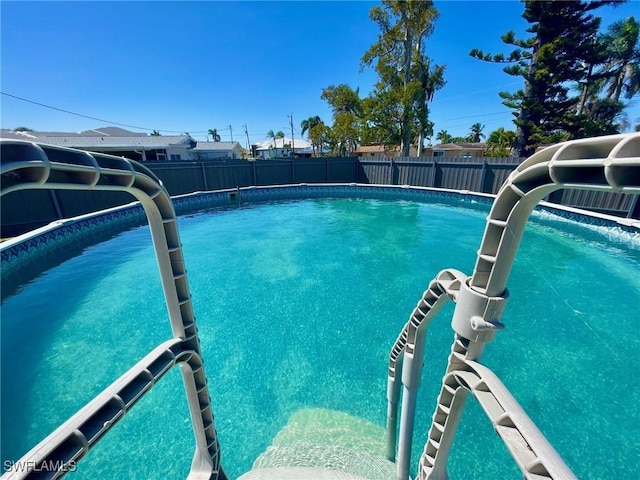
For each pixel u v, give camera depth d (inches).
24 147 31.2
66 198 446.0
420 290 273.0
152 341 198.4
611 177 27.0
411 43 827.4
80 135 1125.1
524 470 33.3
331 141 1254.3
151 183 47.9
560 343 193.3
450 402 59.9
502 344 193.2
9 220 388.8
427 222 509.0
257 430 137.5
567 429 136.9
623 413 143.8
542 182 35.5
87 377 166.9
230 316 231.8
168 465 122.0
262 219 545.3
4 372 169.9
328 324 221.6
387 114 860.0
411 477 112.6
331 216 562.9
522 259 326.3
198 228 486.0
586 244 372.2
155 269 313.4
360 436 129.4
